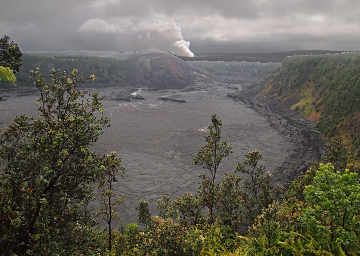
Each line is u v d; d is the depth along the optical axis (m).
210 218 30.92
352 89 121.12
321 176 12.74
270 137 119.12
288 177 70.62
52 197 10.30
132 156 94.19
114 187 67.81
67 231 10.88
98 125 11.31
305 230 14.41
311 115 139.88
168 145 108.69
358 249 11.80
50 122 11.04
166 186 69.75
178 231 15.18
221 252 15.77
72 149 10.73
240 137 118.56
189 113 180.00
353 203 11.52
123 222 50.78
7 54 13.64
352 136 92.31
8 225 9.44
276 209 16.81
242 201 34.00
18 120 10.92
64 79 11.36
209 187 31.91
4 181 10.09
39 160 10.43
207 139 31.75
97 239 15.09
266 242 14.70
